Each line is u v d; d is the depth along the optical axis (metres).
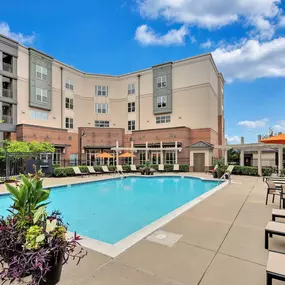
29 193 2.88
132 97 29.52
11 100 22.16
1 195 9.94
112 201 10.02
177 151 23.53
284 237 4.28
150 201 9.99
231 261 3.34
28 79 23.67
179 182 15.98
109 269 3.09
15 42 22.58
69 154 26.81
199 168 21.97
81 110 29.34
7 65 22.47
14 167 15.50
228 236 4.36
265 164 29.83
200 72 24.91
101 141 27.48
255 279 2.86
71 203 9.63
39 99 24.34
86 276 2.90
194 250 3.72
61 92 26.86
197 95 24.95
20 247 2.47
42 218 2.85
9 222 2.73
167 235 4.40
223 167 17.44
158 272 3.03
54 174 16.72
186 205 7.09
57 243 2.55
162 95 27.02
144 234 4.44
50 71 25.58
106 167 20.09
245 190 10.16
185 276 2.93
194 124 24.94
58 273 2.61
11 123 22.11
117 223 6.80
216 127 28.08
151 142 25.34
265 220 5.44
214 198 8.25
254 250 3.72
